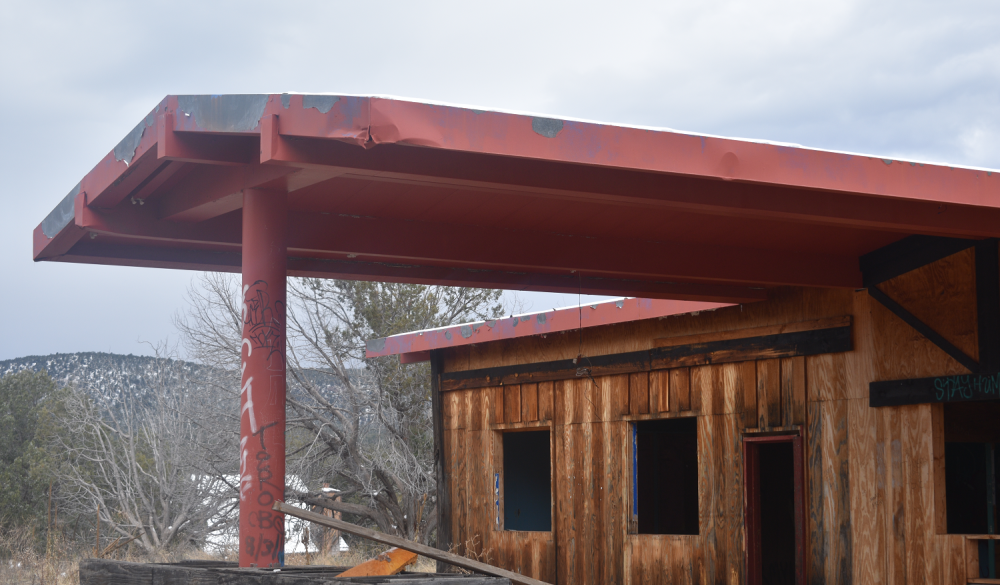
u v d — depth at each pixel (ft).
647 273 28.94
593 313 38.29
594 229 27.63
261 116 17.83
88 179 23.70
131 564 23.63
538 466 50.55
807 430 31.81
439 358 47.44
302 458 65.46
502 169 19.21
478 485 44.37
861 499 29.81
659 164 18.01
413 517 67.46
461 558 19.27
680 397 36.32
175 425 82.33
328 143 17.94
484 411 44.62
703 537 34.83
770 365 33.30
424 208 25.43
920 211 22.21
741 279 29.48
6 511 96.58
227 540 78.54
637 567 36.81
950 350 26.76
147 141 20.62
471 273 30.30
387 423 68.28
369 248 25.79
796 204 21.20
